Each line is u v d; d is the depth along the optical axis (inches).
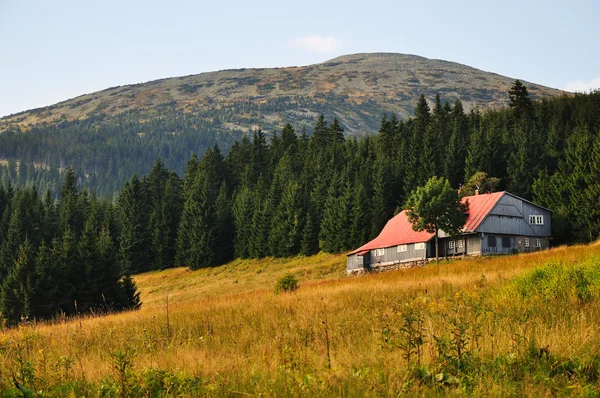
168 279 3821.4
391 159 4569.4
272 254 3846.0
